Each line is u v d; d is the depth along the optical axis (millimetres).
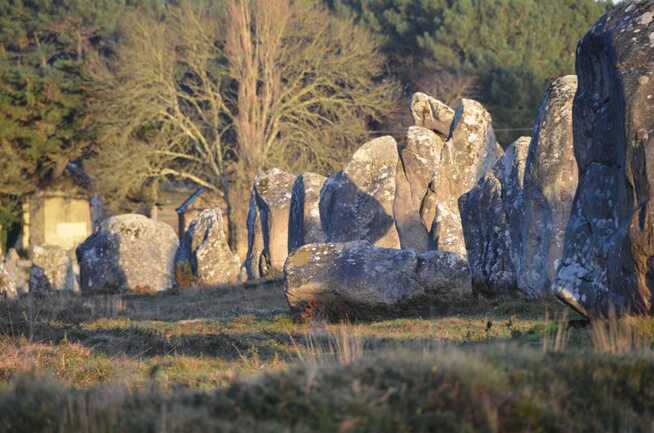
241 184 141750
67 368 32500
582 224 35062
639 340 27172
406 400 19812
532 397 20531
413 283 49281
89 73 156000
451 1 174250
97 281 92375
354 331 40781
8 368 32406
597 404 21438
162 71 148000
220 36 155375
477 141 69438
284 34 149375
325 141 146750
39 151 154375
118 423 19203
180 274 92625
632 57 32656
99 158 148250
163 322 51312
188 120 149625
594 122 34906
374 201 76375
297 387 20188
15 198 161500
